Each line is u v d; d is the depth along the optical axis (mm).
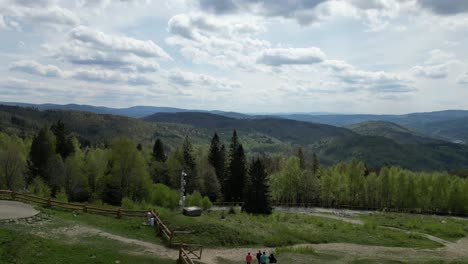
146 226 41562
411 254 46469
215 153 118438
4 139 101125
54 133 99375
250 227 49750
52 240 31406
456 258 45625
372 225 64438
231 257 36875
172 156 112875
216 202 97938
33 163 86875
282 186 119062
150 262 30750
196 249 36156
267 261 36594
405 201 119812
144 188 78812
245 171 104250
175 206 74000
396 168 128750
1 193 42344
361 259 41094
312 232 53719
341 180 123188
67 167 82875
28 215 36125
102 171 86000
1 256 27031
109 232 37000
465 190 115062
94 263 28641
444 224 76438
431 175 125812
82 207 44062
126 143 79000
